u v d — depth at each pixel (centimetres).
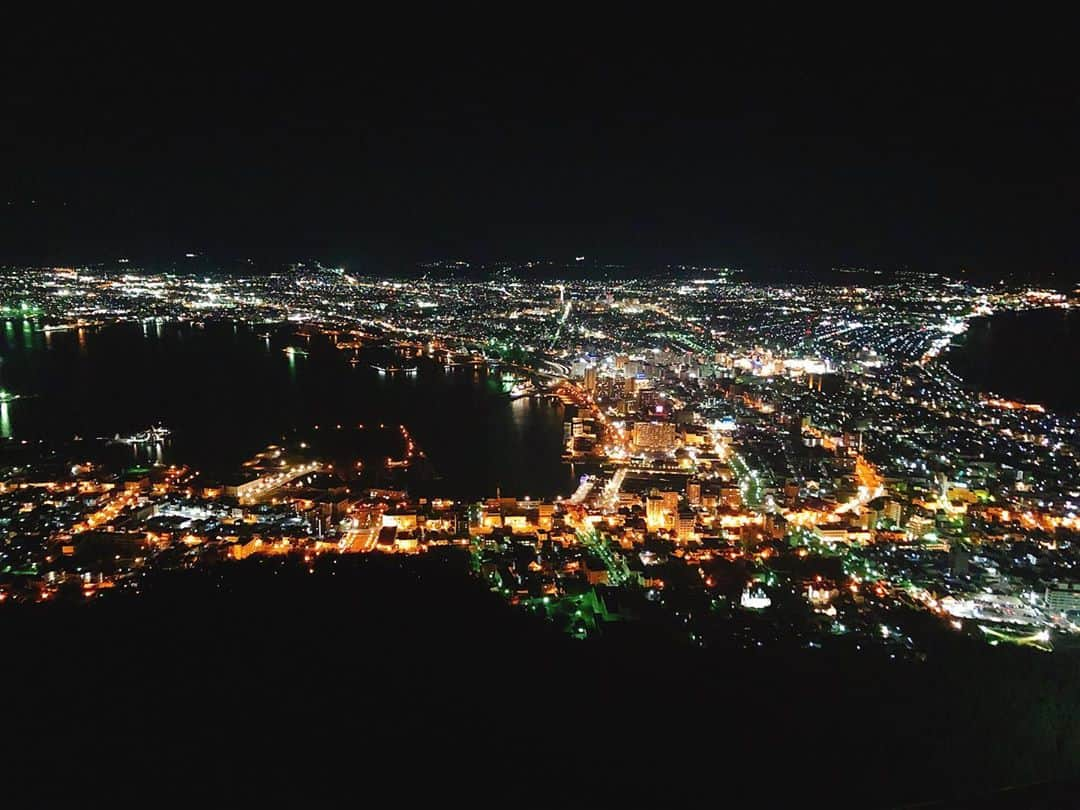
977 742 2119
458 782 1833
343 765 1881
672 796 1816
